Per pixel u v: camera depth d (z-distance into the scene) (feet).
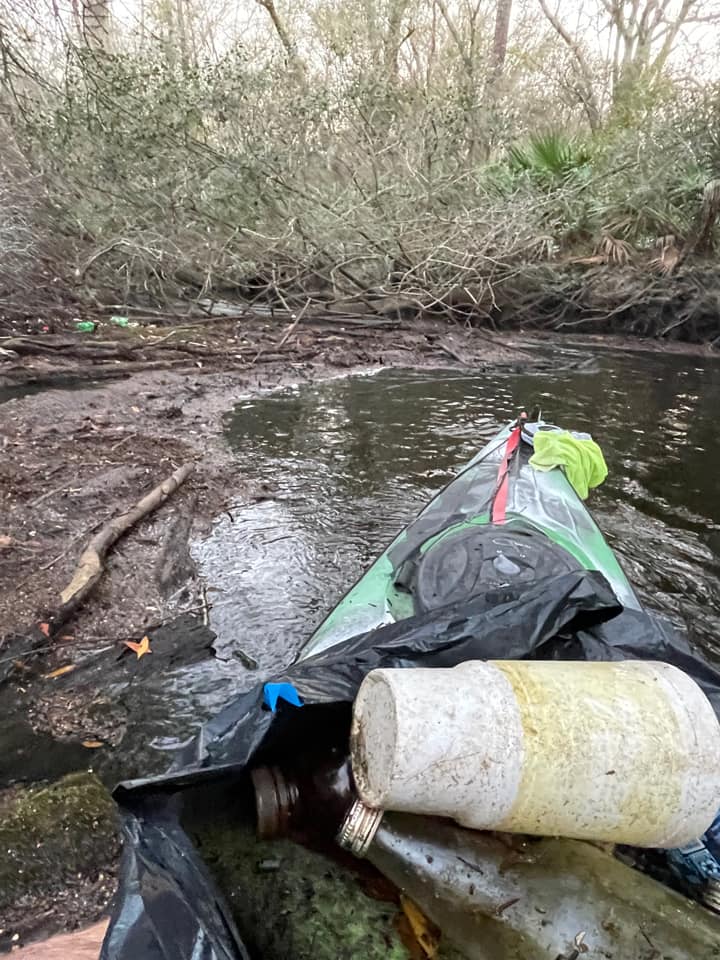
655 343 41.88
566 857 6.34
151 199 33.94
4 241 29.32
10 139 31.78
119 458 18.76
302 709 6.93
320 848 6.82
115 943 5.71
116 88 32.60
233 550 15.14
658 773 5.78
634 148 46.85
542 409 26.73
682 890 6.51
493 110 43.78
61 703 10.54
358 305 39.65
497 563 9.73
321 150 38.93
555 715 5.81
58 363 25.41
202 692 11.03
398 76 46.19
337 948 6.40
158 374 26.53
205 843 7.12
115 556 14.15
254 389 26.55
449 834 6.30
